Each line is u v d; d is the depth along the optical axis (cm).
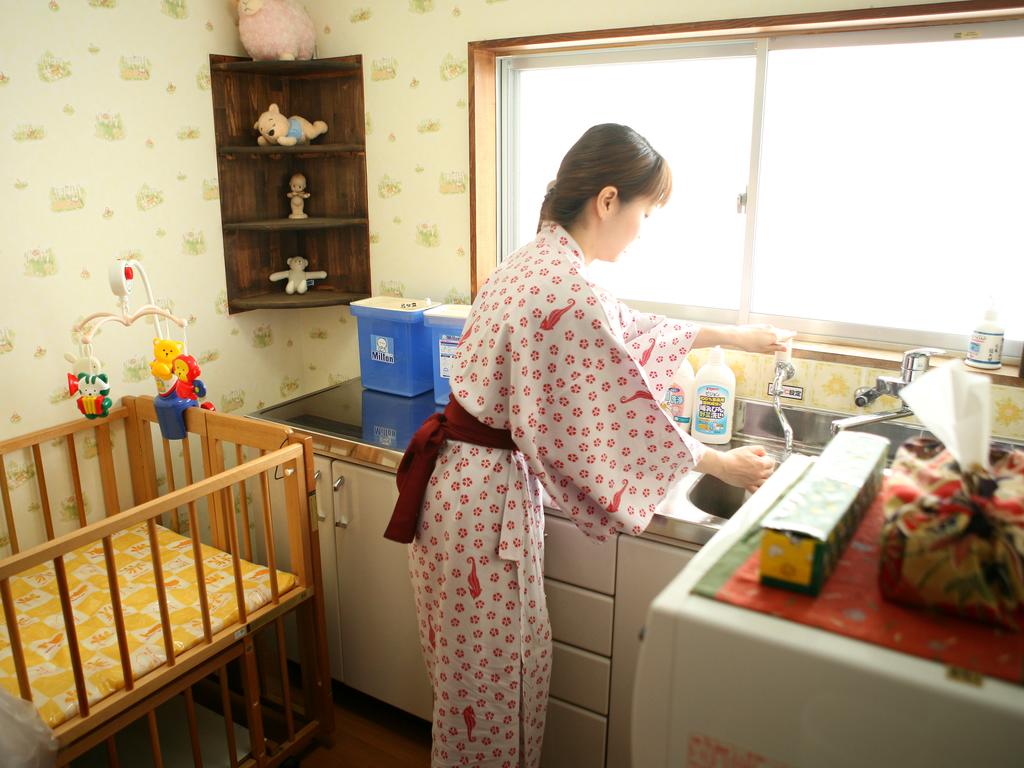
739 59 196
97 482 219
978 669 69
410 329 227
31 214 195
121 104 212
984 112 173
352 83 246
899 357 183
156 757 164
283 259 269
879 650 72
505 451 150
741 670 76
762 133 195
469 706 158
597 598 164
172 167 227
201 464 245
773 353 182
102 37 205
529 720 162
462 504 150
